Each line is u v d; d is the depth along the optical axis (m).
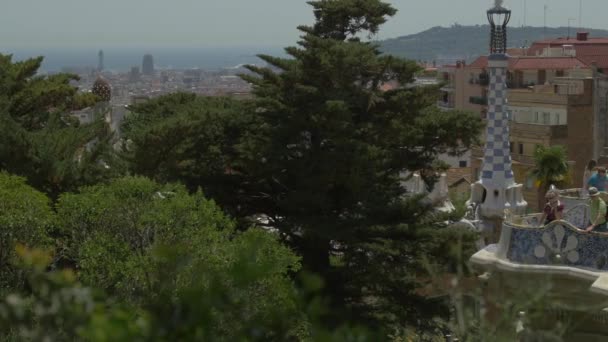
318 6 46.19
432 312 39.97
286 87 43.06
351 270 41.03
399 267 40.78
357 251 41.31
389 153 43.09
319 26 46.66
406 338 40.47
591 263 24.94
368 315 40.53
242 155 43.66
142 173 43.03
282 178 43.84
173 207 32.50
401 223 41.09
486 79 125.75
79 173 42.16
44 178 41.47
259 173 43.25
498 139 57.47
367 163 41.16
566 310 23.53
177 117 42.41
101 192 33.97
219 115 44.25
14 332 11.15
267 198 45.75
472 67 127.88
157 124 41.84
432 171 46.06
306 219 41.22
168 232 31.89
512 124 98.81
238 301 9.86
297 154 43.16
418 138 43.28
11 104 45.97
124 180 34.06
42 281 10.38
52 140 42.31
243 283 9.77
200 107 45.78
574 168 95.50
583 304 24.38
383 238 41.06
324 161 41.22
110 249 30.45
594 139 97.50
